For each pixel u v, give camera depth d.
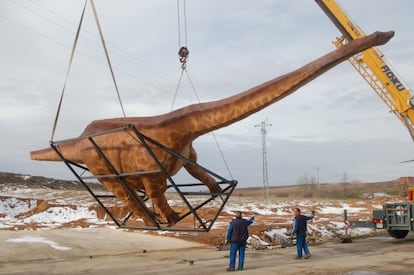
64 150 7.66
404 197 18.00
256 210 37.69
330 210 40.50
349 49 5.77
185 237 20.05
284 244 18.23
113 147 6.58
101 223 25.66
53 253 15.05
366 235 22.16
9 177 59.56
